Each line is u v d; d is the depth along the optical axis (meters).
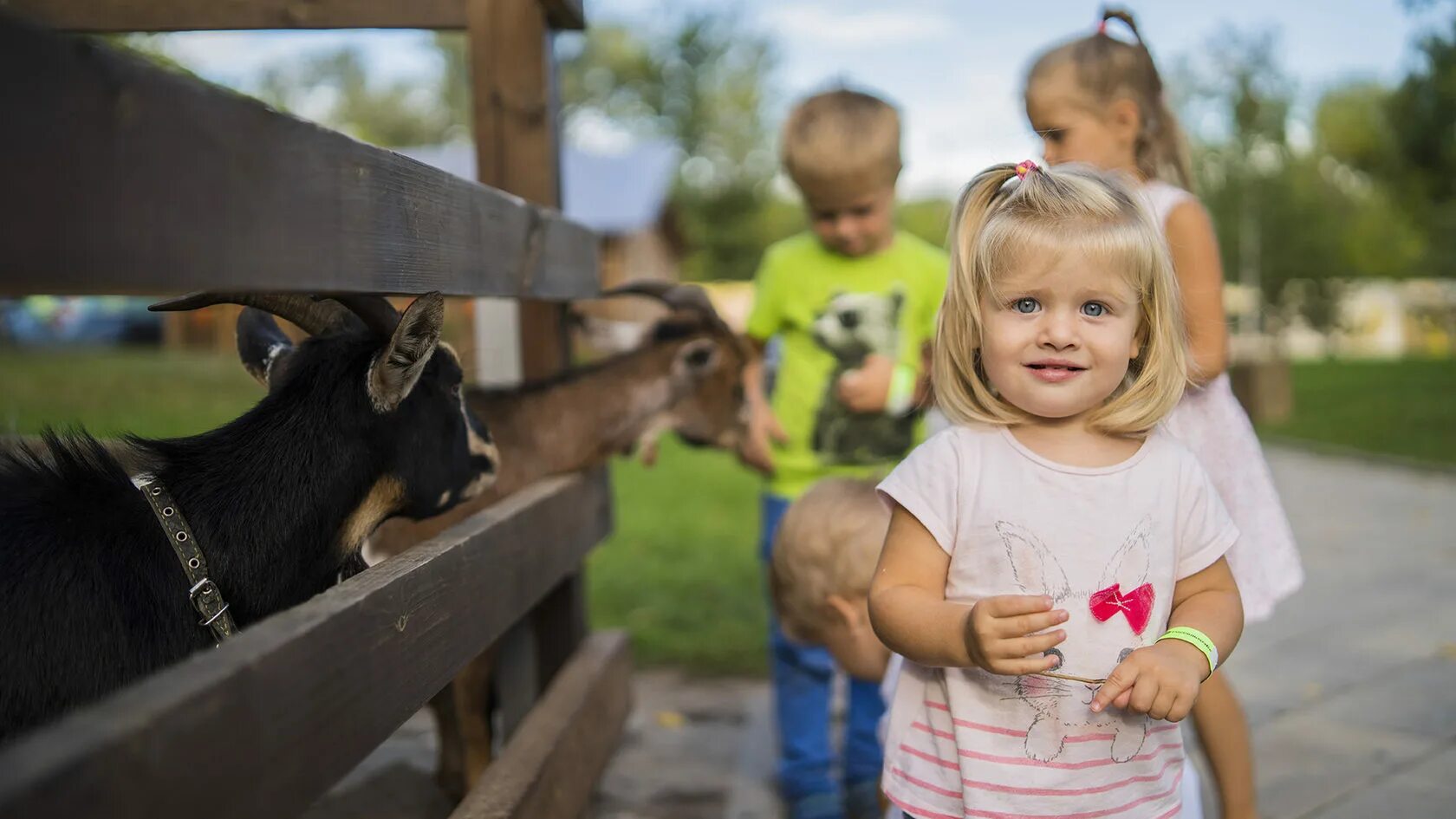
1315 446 11.77
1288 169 22.34
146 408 11.13
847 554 2.47
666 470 10.63
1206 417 2.57
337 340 2.24
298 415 2.15
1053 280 1.76
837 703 4.31
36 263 1.00
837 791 3.29
